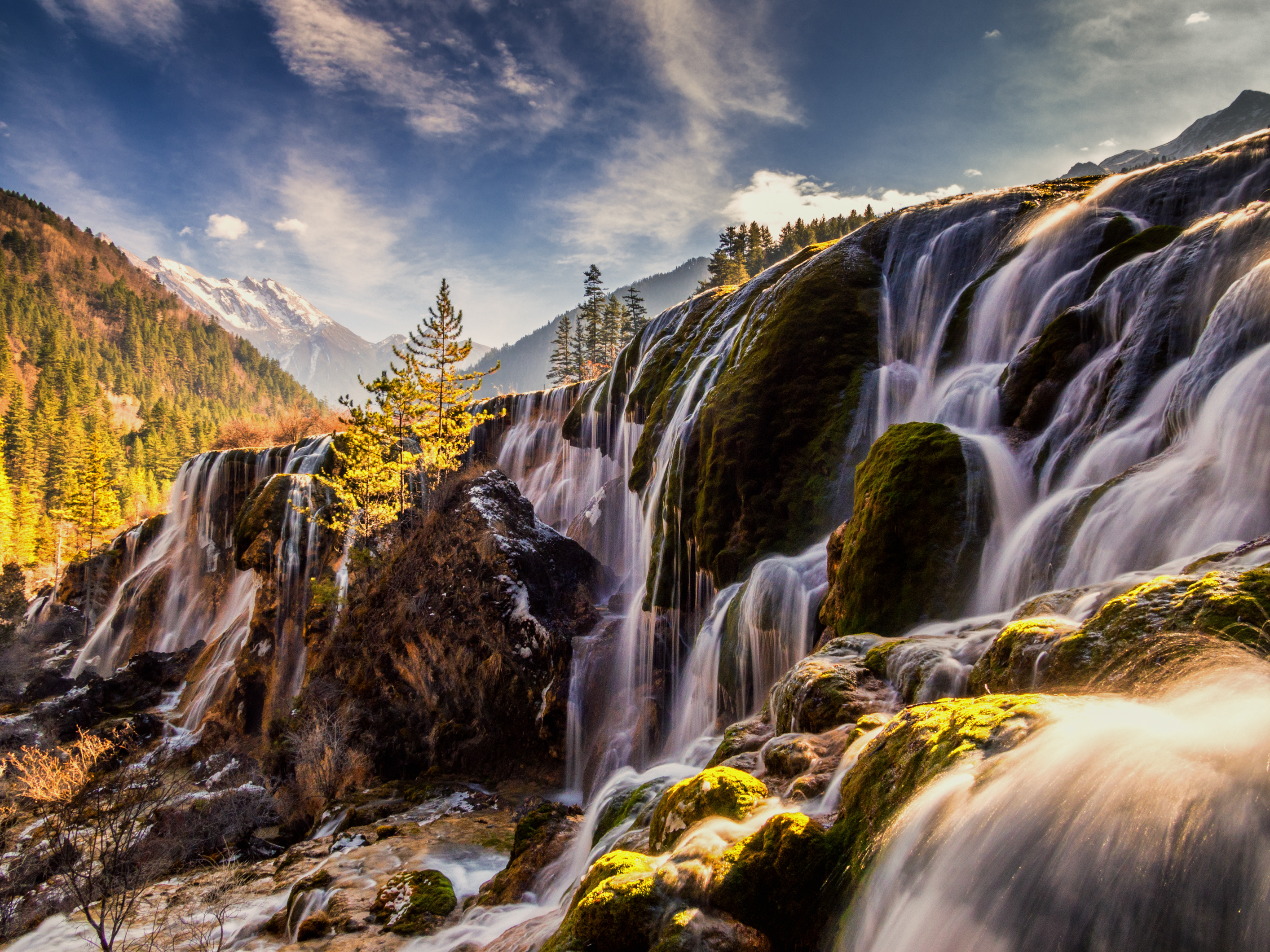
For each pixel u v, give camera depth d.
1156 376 9.77
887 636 9.51
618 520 30.08
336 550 30.78
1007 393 12.45
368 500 31.62
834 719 6.24
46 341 159.38
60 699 33.78
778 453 16.67
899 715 4.36
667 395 23.55
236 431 77.69
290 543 30.92
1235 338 7.67
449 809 15.36
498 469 25.31
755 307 21.66
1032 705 3.59
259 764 22.64
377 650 22.00
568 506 36.94
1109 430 9.82
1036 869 2.66
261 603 30.17
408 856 11.70
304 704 23.39
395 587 22.94
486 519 22.00
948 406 13.69
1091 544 7.98
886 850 3.36
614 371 32.50
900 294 18.69
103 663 47.03
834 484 15.70
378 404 34.47
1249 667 3.15
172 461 125.06
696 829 4.50
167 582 47.94
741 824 4.50
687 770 8.44
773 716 7.58
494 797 16.52
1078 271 13.68
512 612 19.55
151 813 16.88
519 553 21.19
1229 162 13.98
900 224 19.91
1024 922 2.60
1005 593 8.95
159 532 51.84
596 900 3.94
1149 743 2.82
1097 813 2.63
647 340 30.61
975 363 15.78
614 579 24.41
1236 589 3.79
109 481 77.38
